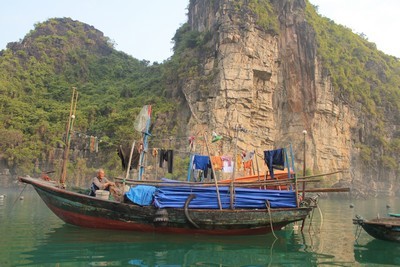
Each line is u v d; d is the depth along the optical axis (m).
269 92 65.00
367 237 16.39
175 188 15.15
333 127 69.38
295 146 65.75
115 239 13.95
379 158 75.38
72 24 110.06
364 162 73.25
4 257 10.98
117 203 14.63
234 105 60.22
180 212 14.61
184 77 67.31
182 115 66.31
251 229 15.45
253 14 66.00
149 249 12.59
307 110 67.50
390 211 32.69
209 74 64.19
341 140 70.25
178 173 53.50
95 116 72.25
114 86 86.81
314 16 79.06
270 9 69.44
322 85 68.62
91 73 95.00
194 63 67.56
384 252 13.11
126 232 15.25
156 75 85.12
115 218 15.02
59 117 70.31
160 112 66.38
